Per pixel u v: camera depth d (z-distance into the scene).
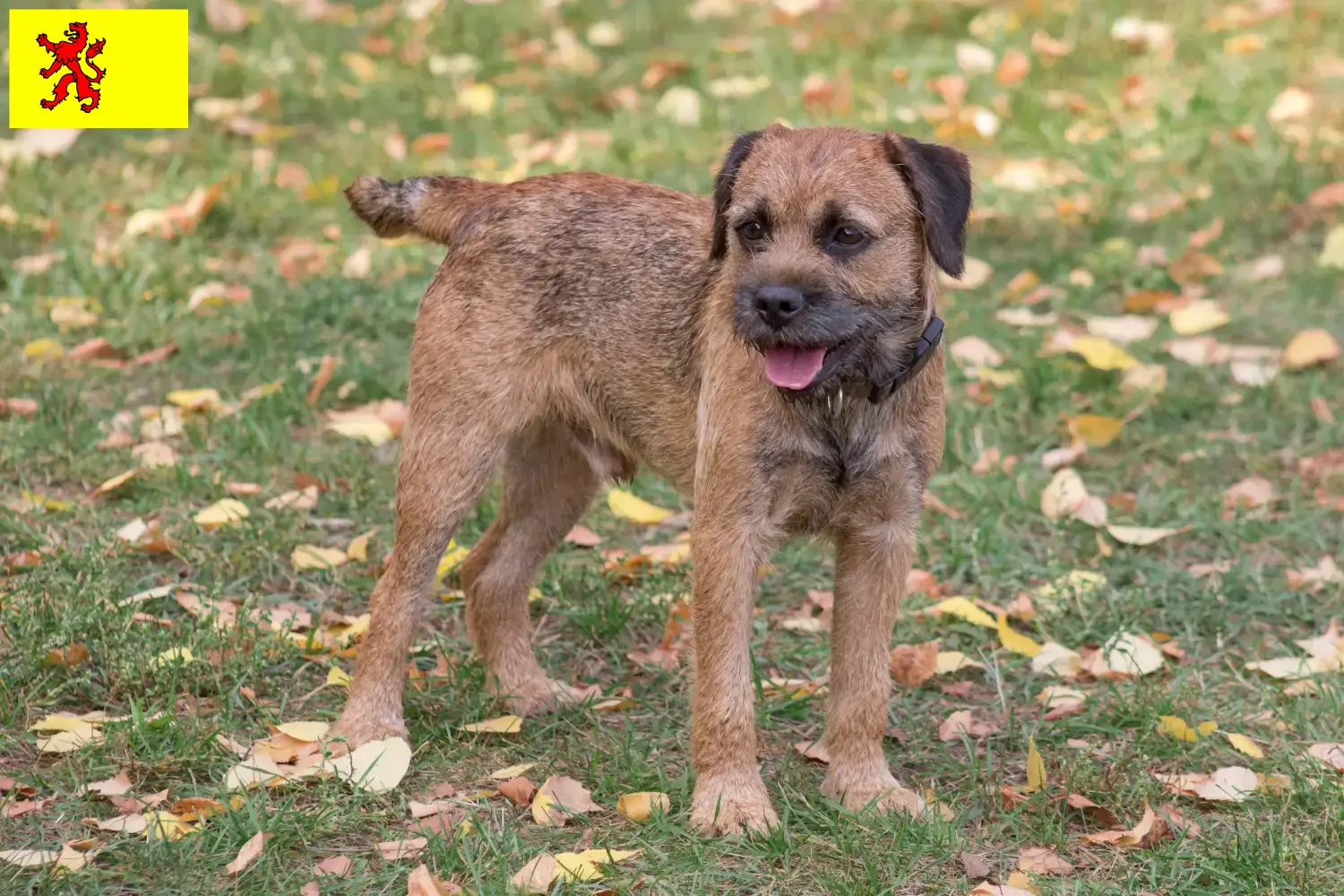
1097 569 7.08
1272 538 7.32
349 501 7.50
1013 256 10.33
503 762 5.50
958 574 7.02
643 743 5.62
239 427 7.97
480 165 11.47
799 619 6.62
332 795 5.08
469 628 6.12
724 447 5.02
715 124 12.24
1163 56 13.29
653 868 4.74
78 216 10.56
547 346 5.64
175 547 6.82
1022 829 5.05
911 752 5.69
